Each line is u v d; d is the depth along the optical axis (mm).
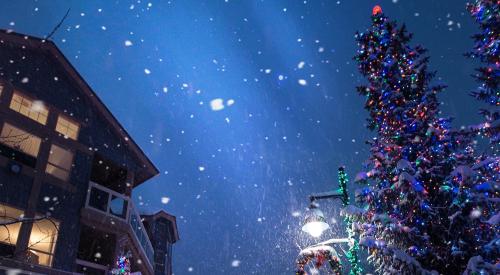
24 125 14539
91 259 16281
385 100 9289
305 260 8398
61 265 13969
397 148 8852
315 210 8484
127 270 16453
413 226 8352
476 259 6957
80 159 16344
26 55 15609
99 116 17953
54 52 16188
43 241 13969
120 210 17312
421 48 9969
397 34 10008
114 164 18172
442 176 8305
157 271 27609
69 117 16500
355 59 10227
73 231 14891
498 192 7652
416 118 8875
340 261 8203
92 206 15977
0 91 14180
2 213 12906
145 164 19359
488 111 9031
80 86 17141
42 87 15734
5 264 12211
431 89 9508
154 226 29000
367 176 9148
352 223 8445
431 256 8062
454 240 8000
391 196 8617
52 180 14812
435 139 8664
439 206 8273
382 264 8094
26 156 14344
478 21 9039
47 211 14211
